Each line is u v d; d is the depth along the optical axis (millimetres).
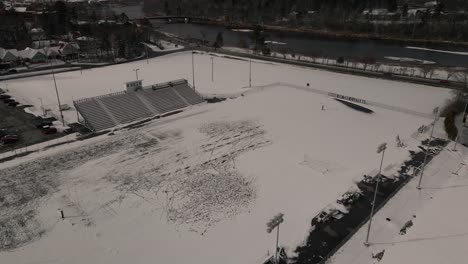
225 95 92562
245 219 45562
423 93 93375
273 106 84562
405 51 149250
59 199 49469
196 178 54406
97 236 42750
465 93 78562
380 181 53188
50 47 139750
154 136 68812
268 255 39594
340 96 90125
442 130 70062
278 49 152750
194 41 173625
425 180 53719
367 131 70750
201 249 40750
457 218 45812
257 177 54688
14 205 48094
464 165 58125
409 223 44906
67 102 86938
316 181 53531
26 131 70438
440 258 39562
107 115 75250
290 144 65312
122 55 139875
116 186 52438
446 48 152250
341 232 43156
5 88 97562
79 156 60938
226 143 65875
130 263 38875
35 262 38875
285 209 47344
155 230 43750
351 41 172375
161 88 87688
